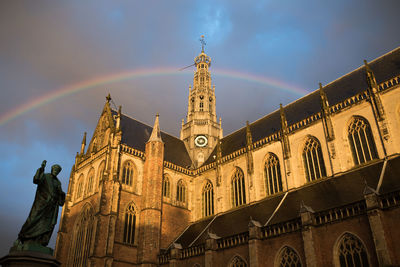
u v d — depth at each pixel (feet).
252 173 252.83
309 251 155.43
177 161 317.01
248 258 183.93
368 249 142.10
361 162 198.59
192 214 289.53
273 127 269.44
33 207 91.50
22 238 87.97
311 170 221.46
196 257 212.02
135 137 295.48
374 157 193.77
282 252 172.24
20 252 82.43
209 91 385.70
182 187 295.89
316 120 226.58
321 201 184.14
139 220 253.85
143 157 277.85
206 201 286.25
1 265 83.25
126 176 261.24
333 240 154.71
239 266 188.34
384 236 134.82
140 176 269.44
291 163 231.09
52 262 85.30
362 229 146.61
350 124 210.18
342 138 209.46
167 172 287.89
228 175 273.13
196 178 302.86
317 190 200.64
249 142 263.70
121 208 245.65
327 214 161.68
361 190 170.91
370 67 233.55
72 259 247.09
